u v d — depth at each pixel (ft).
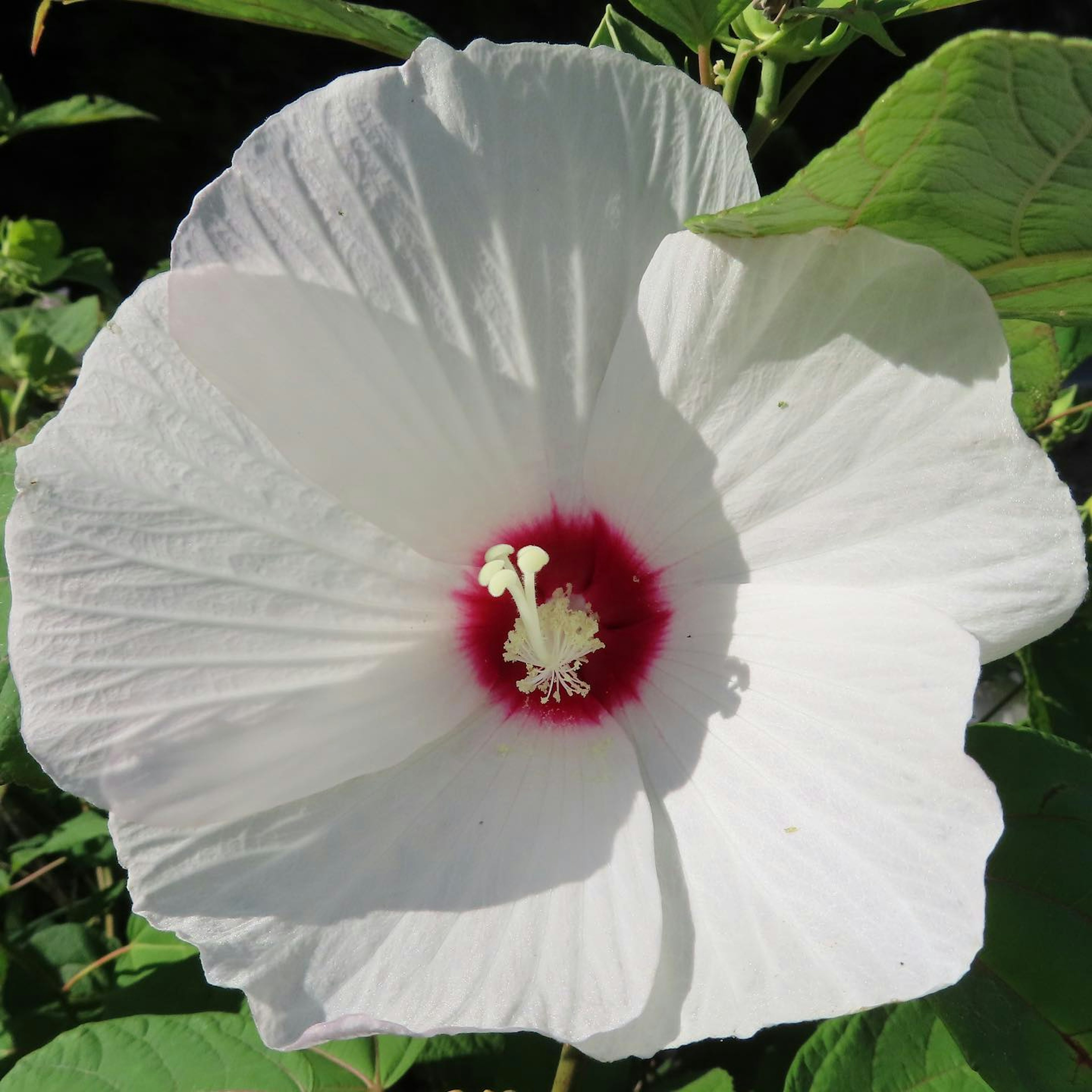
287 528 0.80
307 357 0.78
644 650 0.88
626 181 0.79
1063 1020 0.85
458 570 0.88
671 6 0.91
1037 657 1.20
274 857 0.79
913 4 0.90
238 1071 0.96
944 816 0.74
